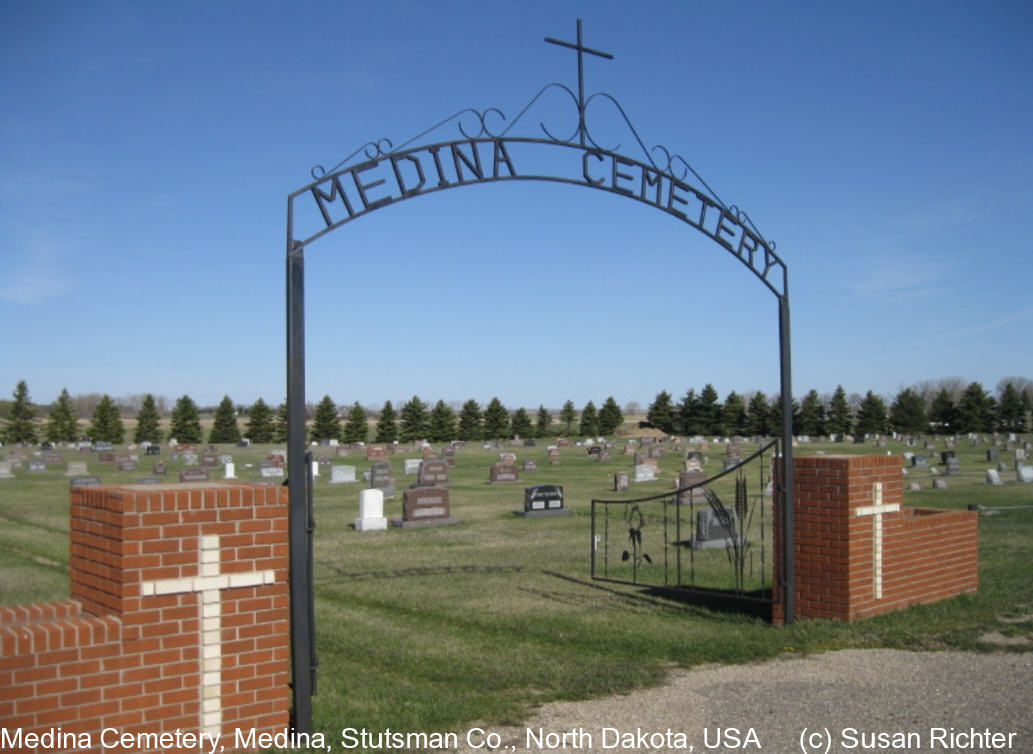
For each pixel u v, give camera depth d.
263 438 93.25
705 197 8.89
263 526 5.77
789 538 9.39
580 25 8.17
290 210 6.34
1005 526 17.72
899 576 9.87
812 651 8.20
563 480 36.62
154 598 5.36
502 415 96.56
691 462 41.59
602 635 9.36
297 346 6.20
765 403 94.81
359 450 71.00
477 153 7.56
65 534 19.66
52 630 5.00
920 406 90.31
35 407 88.69
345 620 10.46
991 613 9.62
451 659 8.44
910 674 7.34
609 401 101.81
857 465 9.36
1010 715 6.25
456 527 20.39
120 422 90.50
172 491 5.49
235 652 5.63
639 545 16.98
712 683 7.25
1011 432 87.25
